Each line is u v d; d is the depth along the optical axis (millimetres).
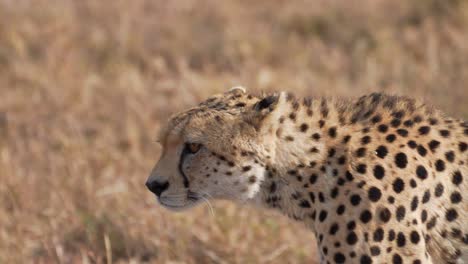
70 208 12539
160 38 20312
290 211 8789
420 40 19141
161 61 18672
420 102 8938
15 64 18359
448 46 18875
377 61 18438
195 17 21844
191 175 8727
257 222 12062
